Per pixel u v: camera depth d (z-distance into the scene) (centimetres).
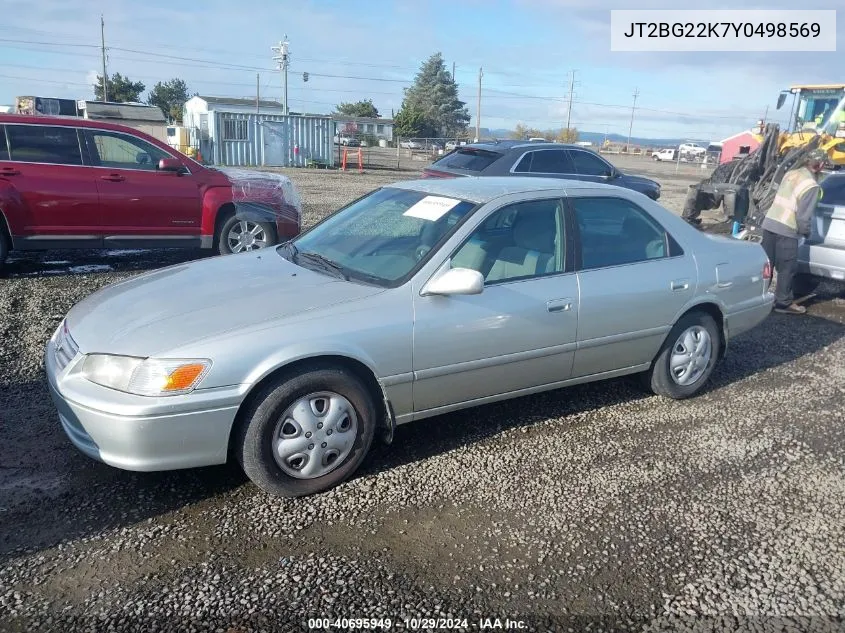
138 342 318
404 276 370
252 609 265
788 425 454
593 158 1098
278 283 373
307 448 337
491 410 459
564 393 495
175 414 307
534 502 348
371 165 3391
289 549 303
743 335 666
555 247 421
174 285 381
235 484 353
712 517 341
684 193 2414
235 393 315
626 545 315
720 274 485
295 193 920
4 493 334
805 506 355
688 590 286
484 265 388
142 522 318
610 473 381
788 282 752
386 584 282
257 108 6538
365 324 346
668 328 463
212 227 830
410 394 368
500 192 415
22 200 730
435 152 4916
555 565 299
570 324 414
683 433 436
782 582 293
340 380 340
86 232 768
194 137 3070
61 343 354
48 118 753
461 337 373
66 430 334
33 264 831
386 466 379
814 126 1791
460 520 329
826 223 760
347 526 321
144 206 791
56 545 298
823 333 684
